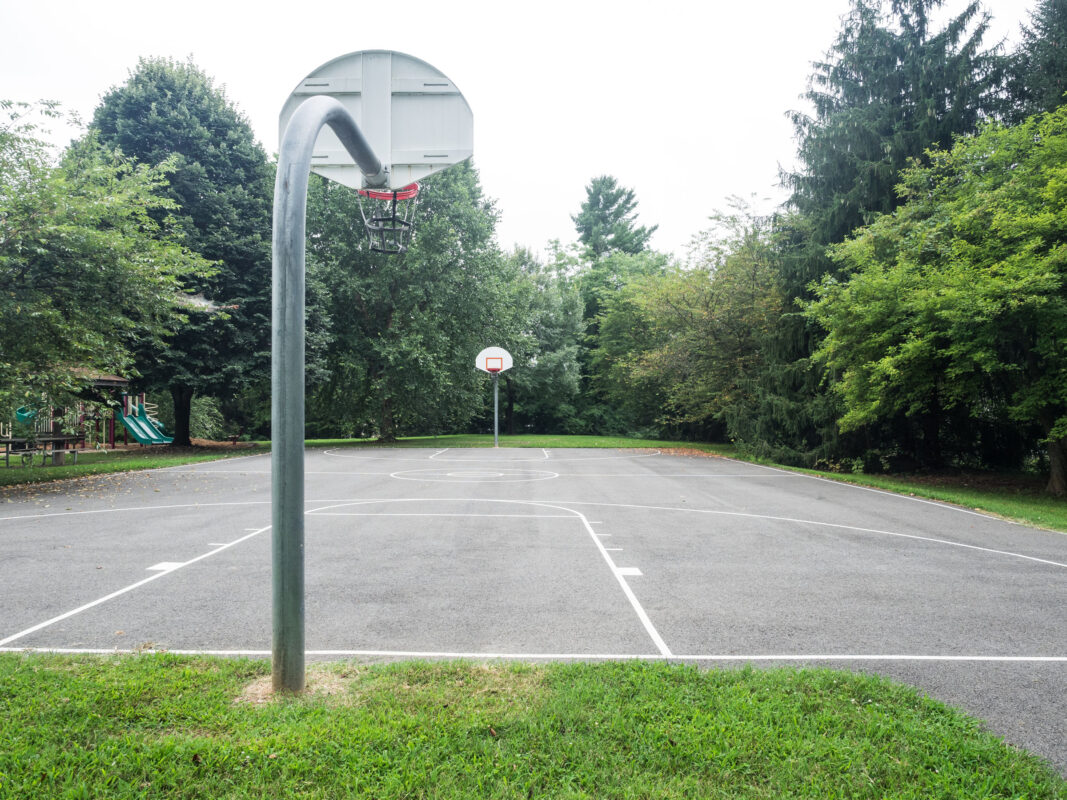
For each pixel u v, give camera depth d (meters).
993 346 15.45
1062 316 13.98
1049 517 11.27
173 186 24.56
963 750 3.08
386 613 5.40
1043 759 3.09
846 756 3.02
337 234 30.94
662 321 30.73
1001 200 15.21
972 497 14.52
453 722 3.29
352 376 32.16
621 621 5.24
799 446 22.28
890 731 3.27
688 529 9.52
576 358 49.41
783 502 12.65
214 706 3.47
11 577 6.50
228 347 24.89
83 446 27.02
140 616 5.26
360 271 31.89
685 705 3.53
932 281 15.46
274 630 3.67
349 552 7.78
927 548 8.38
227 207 25.14
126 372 16.62
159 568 6.89
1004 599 6.01
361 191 6.20
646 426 47.38
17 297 13.54
